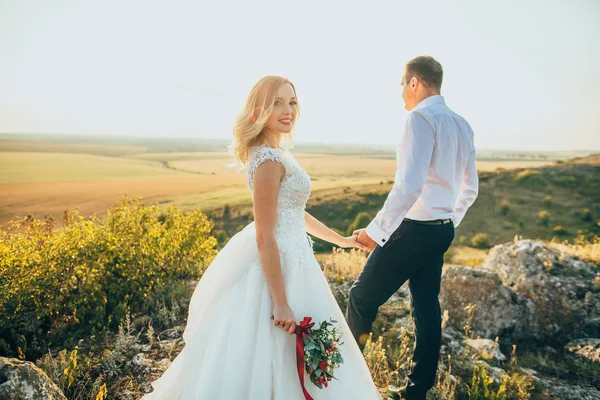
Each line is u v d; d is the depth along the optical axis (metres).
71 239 3.57
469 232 37.47
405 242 2.36
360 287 2.49
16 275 3.13
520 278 4.38
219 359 1.77
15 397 1.81
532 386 2.86
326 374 1.73
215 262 2.07
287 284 1.90
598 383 3.02
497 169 58.72
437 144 2.30
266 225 1.77
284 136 2.14
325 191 52.50
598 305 3.93
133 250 3.80
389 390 2.59
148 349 2.90
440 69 2.52
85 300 3.29
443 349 3.31
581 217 39.59
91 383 2.51
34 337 3.01
